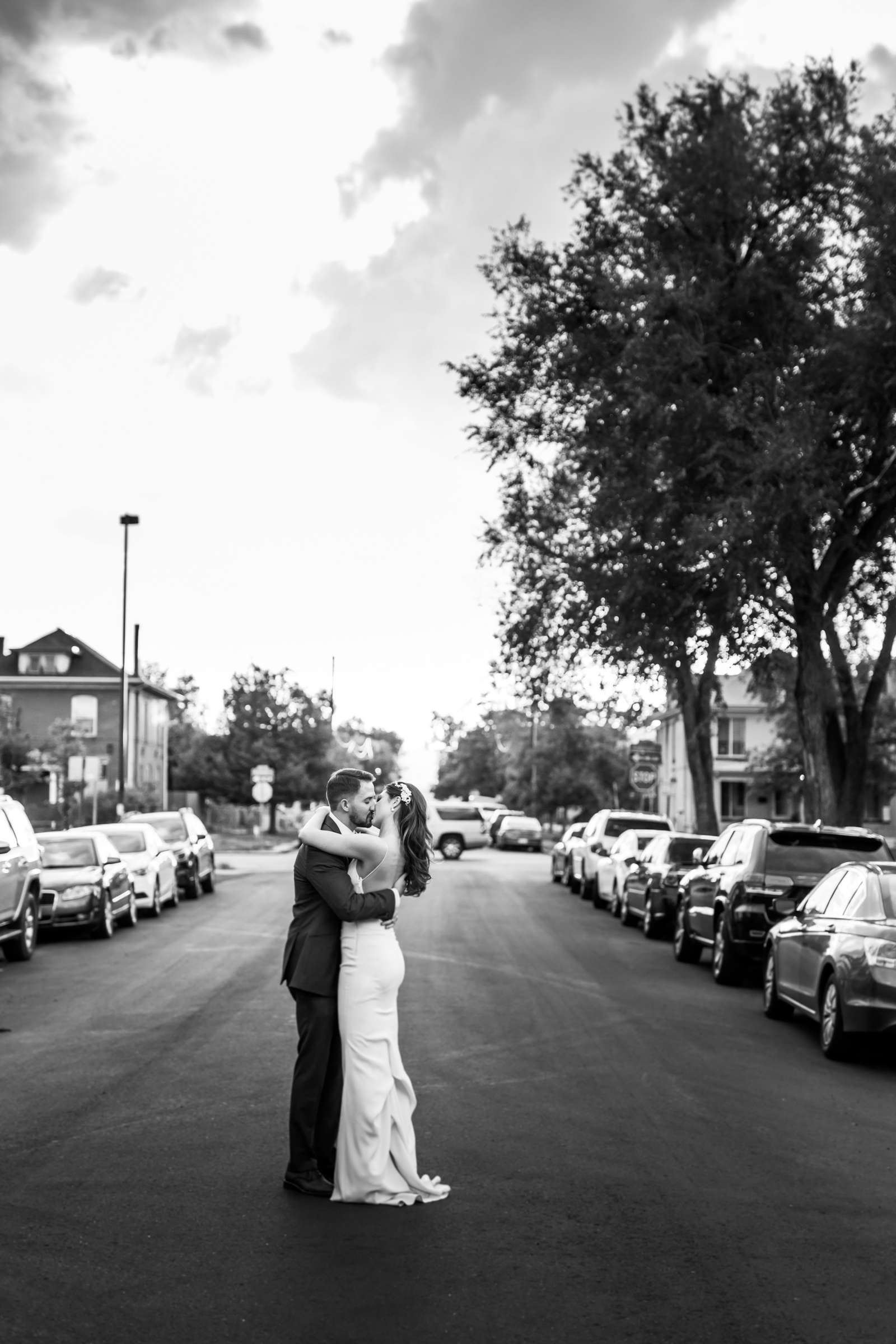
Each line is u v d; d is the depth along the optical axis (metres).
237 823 84.00
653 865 24.33
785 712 58.44
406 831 7.52
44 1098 9.98
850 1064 12.05
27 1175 7.81
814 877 17.17
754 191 25.52
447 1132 8.95
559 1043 12.52
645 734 84.94
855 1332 5.52
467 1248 6.52
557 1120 9.34
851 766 28.62
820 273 26.12
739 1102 10.15
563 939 23.00
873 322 23.66
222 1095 10.05
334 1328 5.47
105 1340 5.32
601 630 28.67
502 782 107.62
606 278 26.47
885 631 29.66
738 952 17.16
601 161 27.31
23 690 78.00
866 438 25.31
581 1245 6.58
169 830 31.72
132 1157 8.24
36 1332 5.40
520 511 36.09
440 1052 11.95
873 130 24.77
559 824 85.44
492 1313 5.66
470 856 60.50
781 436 23.28
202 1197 7.36
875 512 26.25
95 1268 6.18
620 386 25.34
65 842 22.95
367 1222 6.92
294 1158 7.48
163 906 29.34
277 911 28.09
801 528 25.06
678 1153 8.48
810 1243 6.69
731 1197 7.48
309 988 7.45
